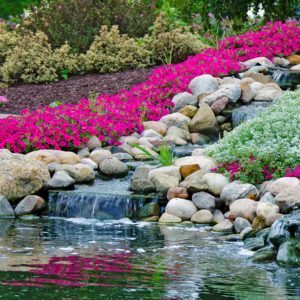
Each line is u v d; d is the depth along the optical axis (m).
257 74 15.51
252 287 6.36
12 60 18.38
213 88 14.81
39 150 11.73
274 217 8.59
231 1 19.77
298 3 19.92
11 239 8.25
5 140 12.25
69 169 11.04
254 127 11.29
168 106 14.66
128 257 7.41
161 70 16.22
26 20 19.95
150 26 20.08
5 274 6.53
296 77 15.59
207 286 6.34
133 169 11.66
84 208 10.12
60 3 19.84
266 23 19.50
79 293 5.98
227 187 9.84
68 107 13.80
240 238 8.51
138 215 9.91
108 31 19.58
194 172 10.55
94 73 18.38
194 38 18.80
